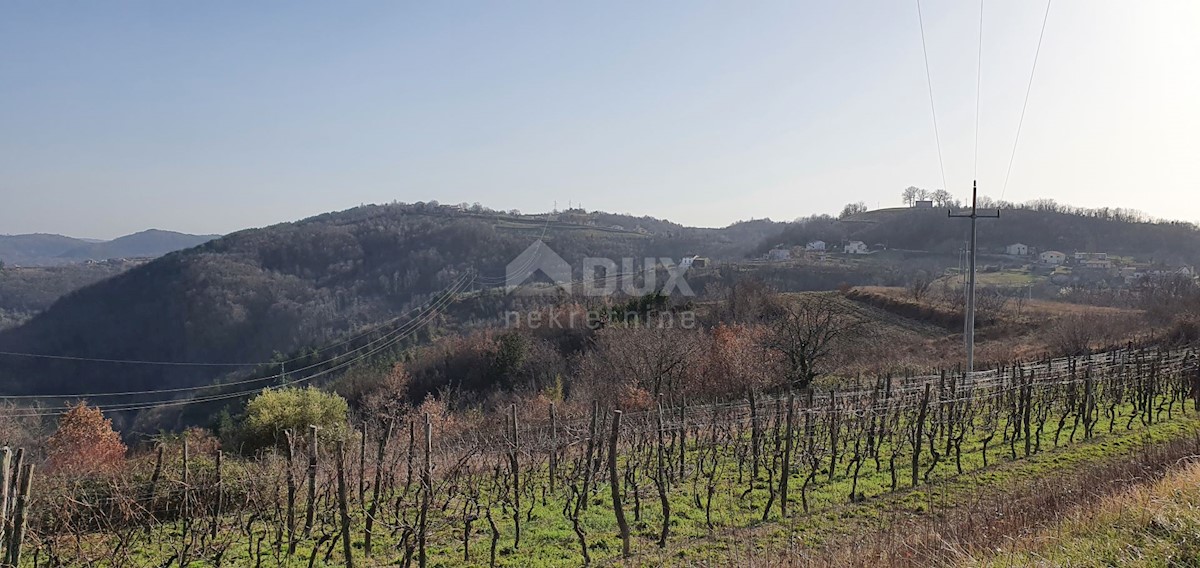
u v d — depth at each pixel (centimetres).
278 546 998
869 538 851
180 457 1274
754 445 1293
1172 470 884
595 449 1408
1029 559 634
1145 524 663
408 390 4031
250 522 994
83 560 879
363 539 1055
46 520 936
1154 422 1658
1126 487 847
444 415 3166
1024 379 1675
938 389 1638
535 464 1372
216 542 1023
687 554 947
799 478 1305
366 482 1305
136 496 1007
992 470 1309
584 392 3195
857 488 1227
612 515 1134
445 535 1056
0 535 704
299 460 1295
